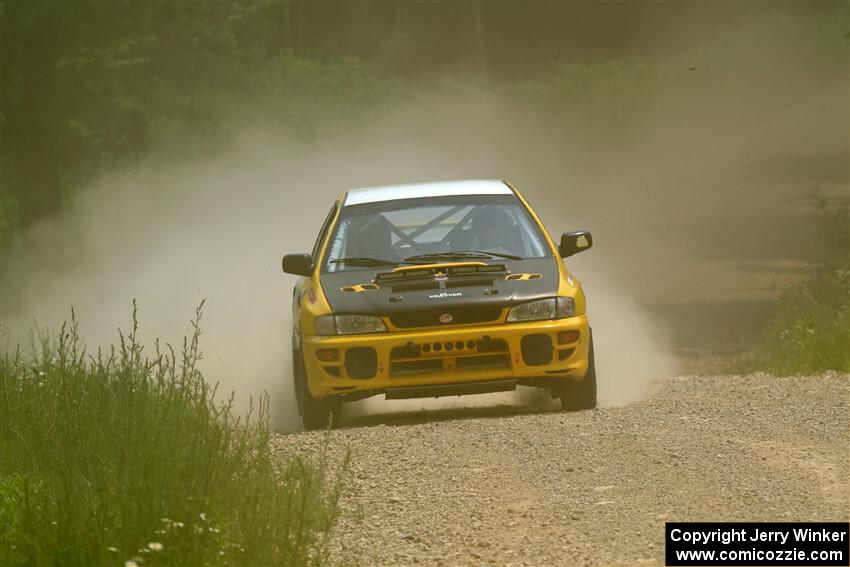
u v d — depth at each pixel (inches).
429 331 1515.7
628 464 1214.3
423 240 1667.1
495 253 1647.4
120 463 995.3
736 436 1311.5
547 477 1188.5
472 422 1457.9
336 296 1561.3
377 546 1011.3
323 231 1743.4
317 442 1387.8
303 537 975.6
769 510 1028.5
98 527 893.8
